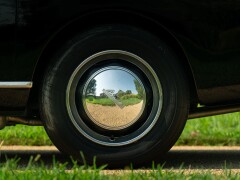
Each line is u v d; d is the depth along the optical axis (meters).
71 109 3.70
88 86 3.68
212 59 3.68
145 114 3.71
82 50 3.68
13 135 5.19
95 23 3.71
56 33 3.62
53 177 3.11
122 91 3.68
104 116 3.68
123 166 3.74
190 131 5.66
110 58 3.70
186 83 3.74
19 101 3.70
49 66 3.70
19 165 4.04
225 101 3.76
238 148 4.90
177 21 3.65
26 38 3.62
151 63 3.70
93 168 3.61
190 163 4.09
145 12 3.64
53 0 3.61
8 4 3.61
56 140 3.72
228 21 3.67
